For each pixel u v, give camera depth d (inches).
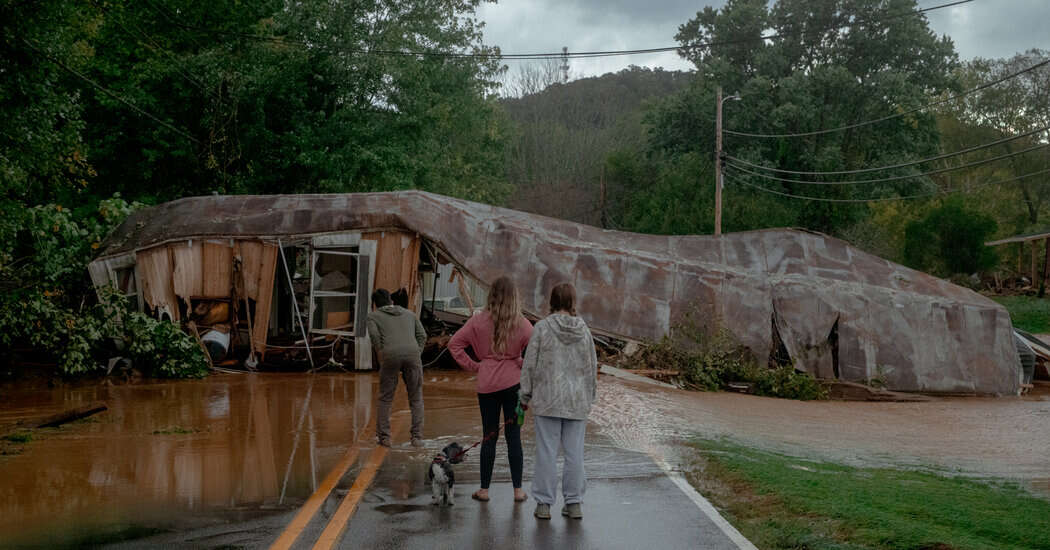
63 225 637.3
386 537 217.9
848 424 525.0
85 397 525.7
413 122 1184.8
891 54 2050.9
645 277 722.2
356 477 290.2
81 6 661.9
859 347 712.4
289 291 756.0
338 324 691.4
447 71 1261.1
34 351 662.5
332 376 642.8
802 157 1914.4
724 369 684.7
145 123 1117.1
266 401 499.2
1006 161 2578.7
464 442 359.3
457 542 213.8
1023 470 378.9
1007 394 717.3
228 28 1173.1
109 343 645.3
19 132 547.5
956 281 1872.5
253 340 667.4
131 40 1107.9
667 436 388.8
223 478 291.7
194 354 634.2
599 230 783.1
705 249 773.9
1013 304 1748.3
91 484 284.0
